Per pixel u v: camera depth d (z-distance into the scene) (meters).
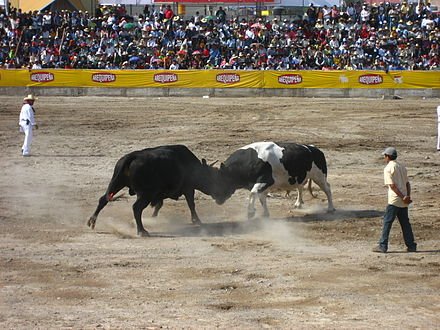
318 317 12.02
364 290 13.53
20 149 31.47
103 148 31.80
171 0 70.12
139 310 12.30
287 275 14.45
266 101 47.81
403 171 16.30
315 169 20.05
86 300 12.84
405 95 50.28
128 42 59.06
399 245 17.03
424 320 11.95
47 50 56.53
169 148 18.52
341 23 61.94
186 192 18.91
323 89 50.59
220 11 65.81
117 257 15.74
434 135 35.66
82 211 20.62
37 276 14.26
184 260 15.55
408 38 59.56
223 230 18.62
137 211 17.83
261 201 19.64
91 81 50.94
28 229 18.33
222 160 29.20
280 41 59.47
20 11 61.44
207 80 50.94
